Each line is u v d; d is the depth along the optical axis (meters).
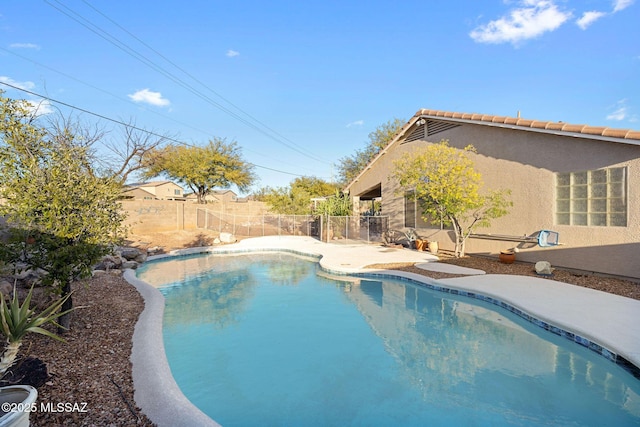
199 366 4.97
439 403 3.96
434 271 9.70
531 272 9.21
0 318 3.12
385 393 4.20
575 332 5.09
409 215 15.62
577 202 8.77
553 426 3.47
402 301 8.05
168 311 7.63
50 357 4.33
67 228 4.88
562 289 7.36
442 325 6.44
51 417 3.11
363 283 9.92
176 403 3.44
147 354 4.55
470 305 7.52
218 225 24.53
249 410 3.88
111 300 7.13
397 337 5.96
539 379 4.43
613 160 7.94
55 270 5.01
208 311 7.61
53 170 4.86
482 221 11.14
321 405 3.97
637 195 7.52
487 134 11.29
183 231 21.03
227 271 12.21
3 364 3.06
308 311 7.53
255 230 25.28
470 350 5.34
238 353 5.41
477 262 10.83
